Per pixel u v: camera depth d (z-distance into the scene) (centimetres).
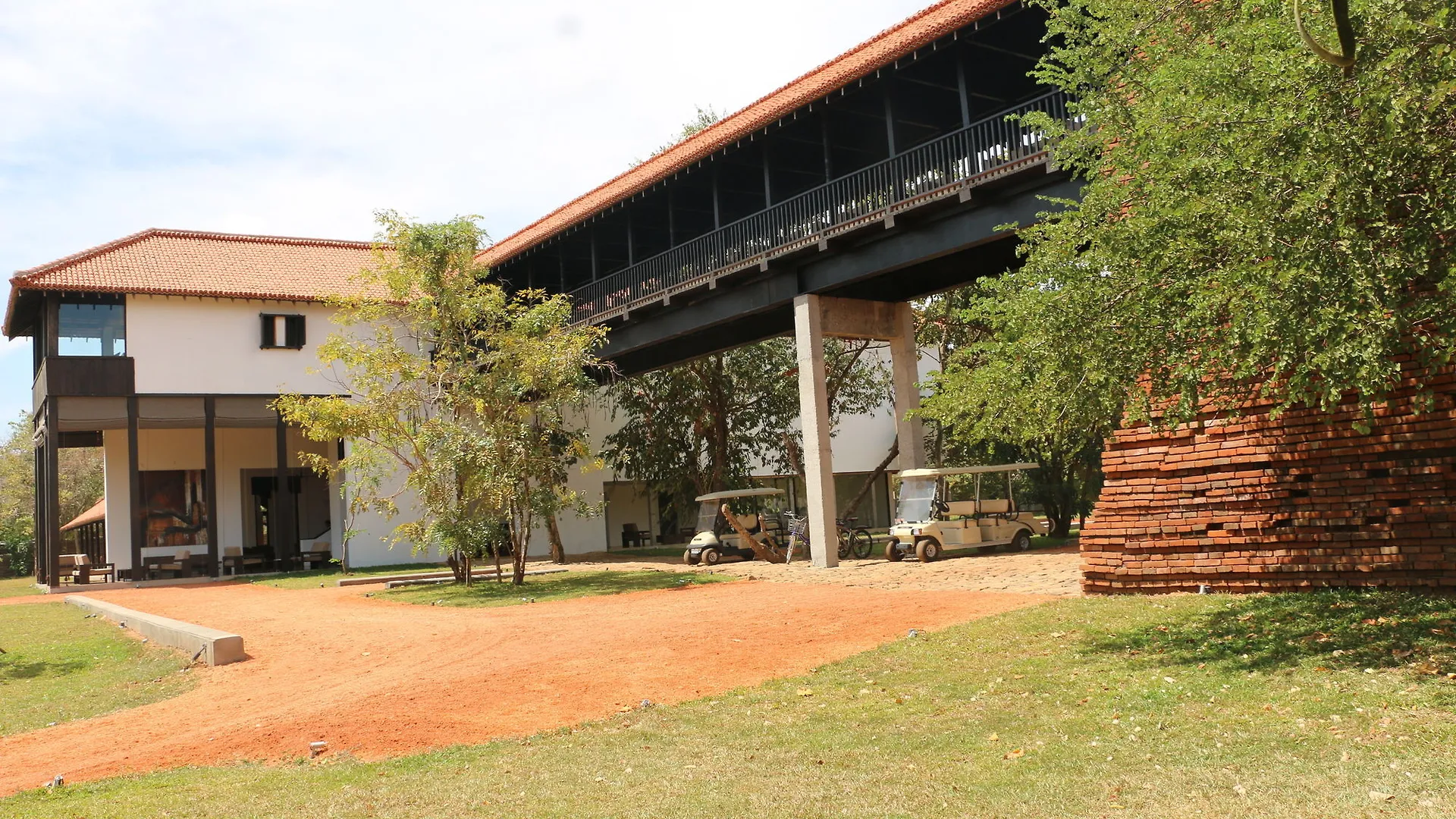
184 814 558
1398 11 641
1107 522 1197
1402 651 715
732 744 653
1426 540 939
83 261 2833
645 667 982
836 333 2038
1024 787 501
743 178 2397
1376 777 467
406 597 1930
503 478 1933
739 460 3162
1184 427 1124
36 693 1066
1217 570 1086
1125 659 812
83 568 2741
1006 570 1648
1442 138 664
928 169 1698
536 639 1211
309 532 3447
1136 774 506
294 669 1103
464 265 2122
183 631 1256
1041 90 1941
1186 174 722
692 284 2128
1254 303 664
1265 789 465
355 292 2972
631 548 3731
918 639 1014
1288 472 1048
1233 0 872
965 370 1003
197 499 3266
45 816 569
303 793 595
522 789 574
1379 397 898
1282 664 722
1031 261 865
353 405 2117
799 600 1433
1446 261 669
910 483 2131
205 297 2822
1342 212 640
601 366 2356
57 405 2662
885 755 590
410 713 825
